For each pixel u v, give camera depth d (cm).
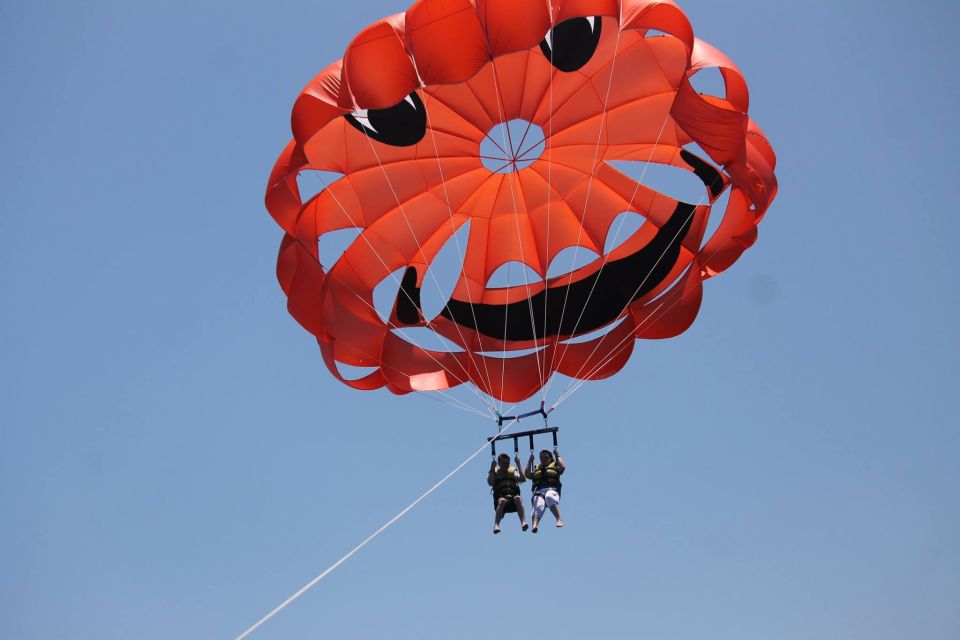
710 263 3328
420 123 3216
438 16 2683
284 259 3142
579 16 2647
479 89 3184
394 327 3497
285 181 3028
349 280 3338
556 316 3569
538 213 3512
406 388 3378
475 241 3606
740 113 2856
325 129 3045
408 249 3469
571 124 3266
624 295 3509
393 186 3334
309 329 3200
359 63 2752
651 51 3073
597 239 3509
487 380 3525
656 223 3484
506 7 2658
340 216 3284
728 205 3303
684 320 3334
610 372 3444
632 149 3338
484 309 3628
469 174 3419
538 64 3136
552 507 2980
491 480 3070
